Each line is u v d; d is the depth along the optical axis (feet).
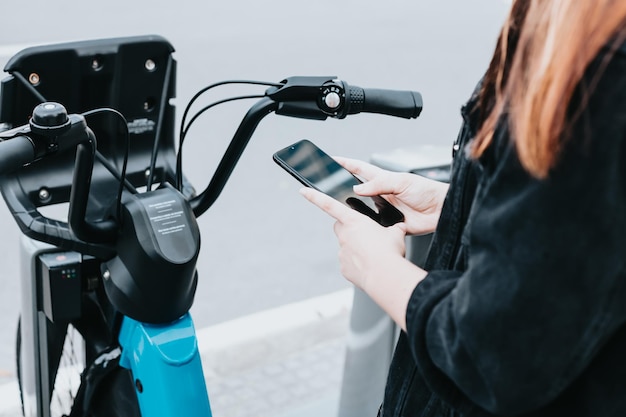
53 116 4.28
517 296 3.15
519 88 3.18
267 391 9.97
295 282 12.79
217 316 11.72
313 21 27.04
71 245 5.23
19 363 7.03
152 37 5.43
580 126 2.98
